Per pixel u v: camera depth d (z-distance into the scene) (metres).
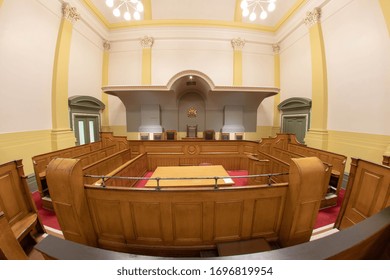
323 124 6.57
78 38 7.58
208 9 8.84
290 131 8.95
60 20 6.46
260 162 4.66
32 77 5.48
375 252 1.43
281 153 5.54
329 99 6.45
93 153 5.30
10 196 2.62
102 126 9.41
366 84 5.18
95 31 8.55
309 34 7.14
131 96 8.45
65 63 6.59
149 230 2.53
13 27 4.89
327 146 6.51
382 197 2.45
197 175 4.49
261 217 2.58
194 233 2.53
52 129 6.21
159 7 8.81
